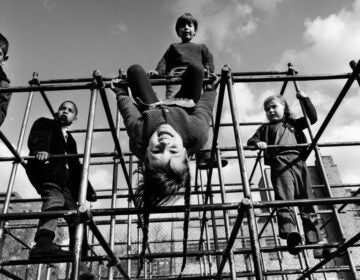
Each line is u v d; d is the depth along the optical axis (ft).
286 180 9.86
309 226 9.45
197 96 7.04
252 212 5.14
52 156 9.24
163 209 5.25
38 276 15.43
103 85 6.38
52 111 12.08
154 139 5.24
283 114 11.65
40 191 9.61
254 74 12.25
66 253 7.59
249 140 11.53
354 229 38.27
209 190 13.28
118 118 13.74
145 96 6.54
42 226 7.97
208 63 11.52
